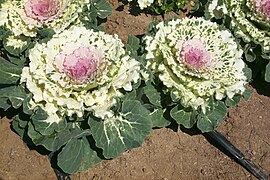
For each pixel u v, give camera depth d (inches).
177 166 50.2
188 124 47.6
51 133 44.8
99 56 45.4
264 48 52.0
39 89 45.1
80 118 45.5
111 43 46.7
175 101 46.6
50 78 44.8
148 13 60.5
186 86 47.3
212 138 51.7
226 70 47.4
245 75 50.4
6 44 51.3
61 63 45.2
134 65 45.8
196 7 57.7
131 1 61.2
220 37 49.0
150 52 47.9
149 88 48.0
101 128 45.8
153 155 50.5
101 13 56.4
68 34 47.2
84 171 48.5
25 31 51.3
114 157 45.8
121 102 46.3
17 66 48.6
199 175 49.9
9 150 50.2
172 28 49.4
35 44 48.3
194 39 47.8
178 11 60.1
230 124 52.7
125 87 44.7
